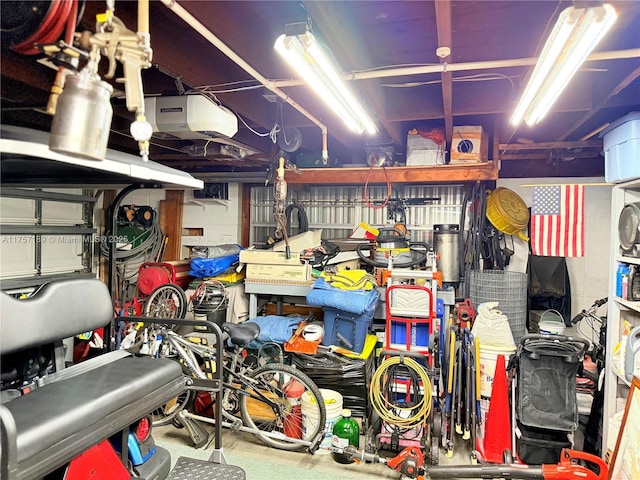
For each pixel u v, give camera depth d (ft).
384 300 13.43
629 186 9.37
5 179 6.86
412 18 7.27
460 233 15.61
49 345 6.83
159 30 6.73
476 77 9.57
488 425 9.87
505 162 17.47
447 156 14.57
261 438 10.77
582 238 10.94
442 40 6.22
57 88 3.31
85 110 3.13
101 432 5.37
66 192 15.38
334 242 15.21
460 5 6.81
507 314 14.15
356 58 7.73
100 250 16.83
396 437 10.09
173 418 11.09
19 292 13.66
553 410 9.27
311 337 12.14
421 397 11.00
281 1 6.39
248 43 7.11
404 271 12.00
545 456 9.45
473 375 10.41
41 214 14.52
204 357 11.35
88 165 4.67
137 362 7.11
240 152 12.40
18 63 4.75
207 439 10.93
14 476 3.94
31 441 4.47
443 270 14.92
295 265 13.85
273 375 11.69
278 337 12.62
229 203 18.01
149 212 17.29
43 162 4.92
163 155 14.28
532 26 7.62
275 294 14.44
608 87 9.30
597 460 8.28
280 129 11.10
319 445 10.34
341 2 6.62
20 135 3.99
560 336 9.27
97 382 6.04
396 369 10.79
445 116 10.78
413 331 11.67
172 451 10.51
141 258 17.40
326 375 11.52
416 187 17.03
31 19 3.74
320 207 18.08
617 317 9.52
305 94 10.04
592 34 5.22
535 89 7.61
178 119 8.11
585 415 10.84
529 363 9.45
